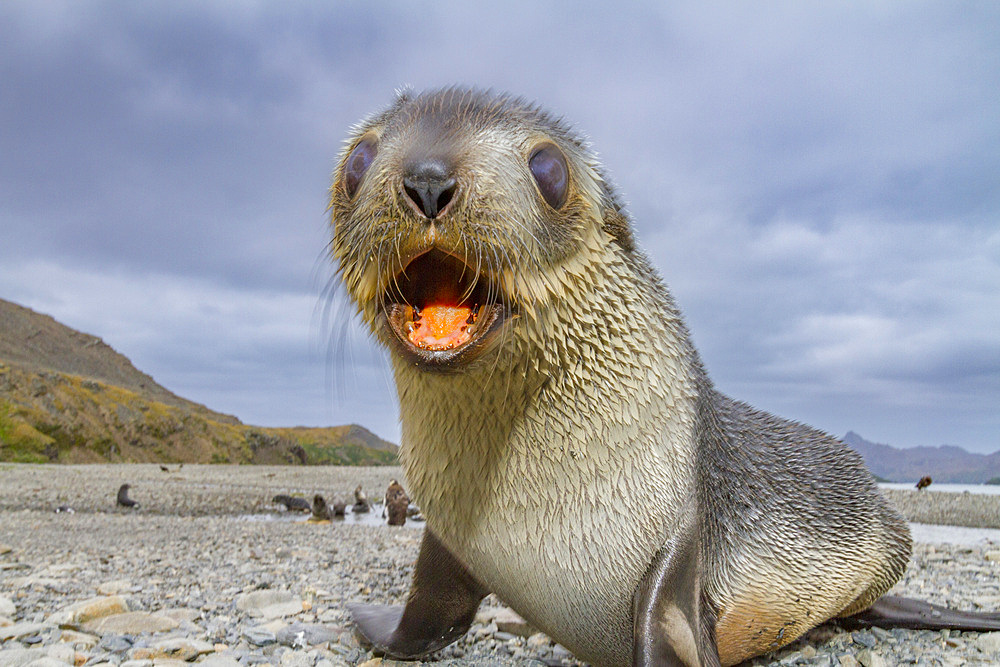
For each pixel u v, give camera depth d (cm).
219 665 47
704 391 44
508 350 33
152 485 337
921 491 341
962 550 125
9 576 84
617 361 36
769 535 45
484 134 32
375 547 129
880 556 52
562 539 36
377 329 34
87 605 60
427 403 36
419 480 39
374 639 51
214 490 330
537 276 32
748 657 49
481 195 30
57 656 46
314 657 51
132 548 121
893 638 57
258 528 168
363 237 31
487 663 51
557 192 35
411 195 29
